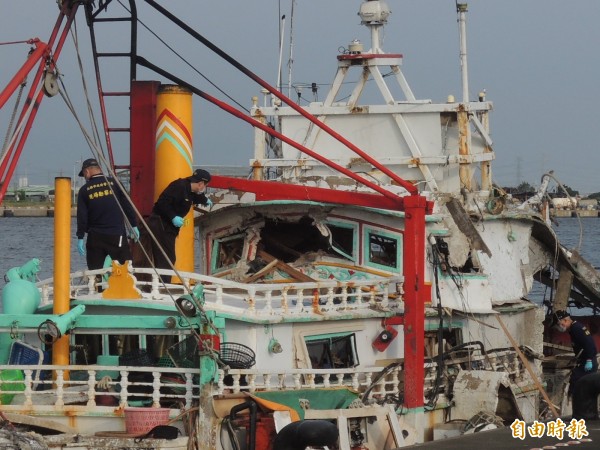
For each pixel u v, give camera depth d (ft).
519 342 138.62
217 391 101.76
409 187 115.55
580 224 155.94
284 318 110.63
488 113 142.10
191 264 127.13
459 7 143.02
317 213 129.49
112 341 111.34
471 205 133.59
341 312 115.34
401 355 120.06
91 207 116.26
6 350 110.32
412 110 138.10
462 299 126.11
